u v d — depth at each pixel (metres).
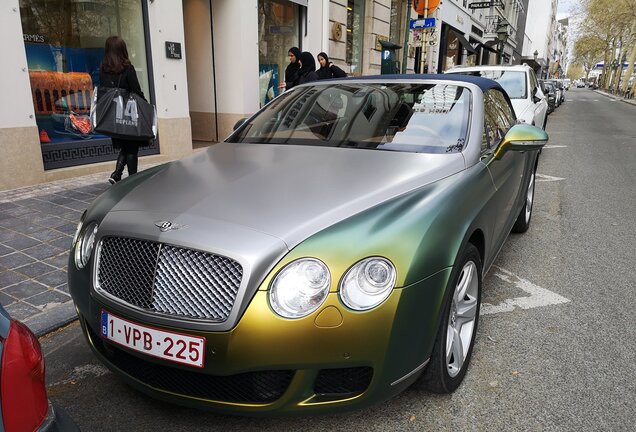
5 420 1.23
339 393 1.99
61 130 6.95
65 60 7.00
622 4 46.56
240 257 1.92
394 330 1.93
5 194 5.83
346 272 1.91
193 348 1.93
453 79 3.59
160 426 2.28
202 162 2.99
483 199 2.70
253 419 2.32
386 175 2.54
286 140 3.29
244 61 9.65
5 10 5.75
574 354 2.89
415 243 2.03
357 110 3.39
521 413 2.37
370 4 14.77
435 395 2.48
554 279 3.99
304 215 2.12
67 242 4.41
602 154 10.70
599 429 2.27
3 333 1.29
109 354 2.28
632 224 5.53
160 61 7.92
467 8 26.31
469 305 2.61
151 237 2.07
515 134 3.21
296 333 1.87
